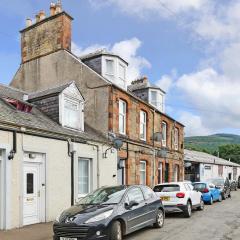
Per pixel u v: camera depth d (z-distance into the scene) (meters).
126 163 20.80
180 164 30.67
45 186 13.84
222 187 26.12
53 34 21.17
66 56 20.72
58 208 14.41
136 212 11.15
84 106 19.88
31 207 13.30
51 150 14.23
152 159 24.44
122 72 22.31
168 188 16.05
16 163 12.38
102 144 18.06
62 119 16.31
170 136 28.41
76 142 15.94
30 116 14.66
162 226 12.99
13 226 12.03
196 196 17.50
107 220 9.78
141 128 23.50
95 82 19.88
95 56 21.30
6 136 12.04
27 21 22.30
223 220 14.78
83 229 9.61
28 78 21.81
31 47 21.97
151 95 26.66
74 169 15.54
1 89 17.25
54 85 20.77
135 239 10.75
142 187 12.43
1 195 11.84
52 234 11.26
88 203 10.92
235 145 76.38
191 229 12.48
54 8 21.23
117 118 20.02
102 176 17.92
